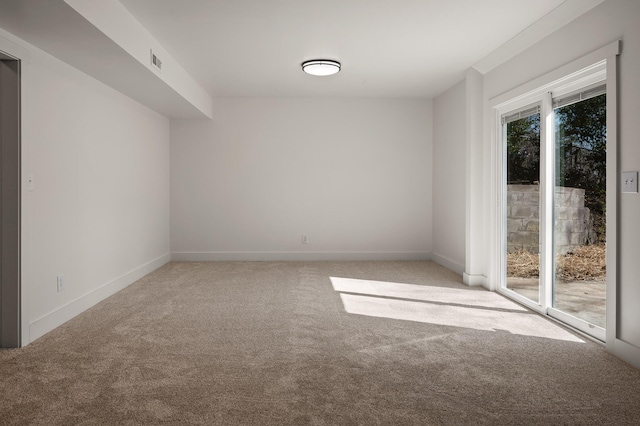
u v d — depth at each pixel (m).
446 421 2.12
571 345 3.17
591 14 3.22
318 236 6.97
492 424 2.10
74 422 2.11
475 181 5.12
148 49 4.00
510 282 4.66
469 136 5.13
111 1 3.20
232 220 6.94
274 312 4.05
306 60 4.91
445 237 6.41
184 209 6.91
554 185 3.88
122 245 5.07
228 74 5.49
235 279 5.53
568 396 2.38
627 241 2.88
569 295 3.68
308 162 6.96
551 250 3.93
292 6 3.47
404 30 3.98
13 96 3.12
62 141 3.76
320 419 2.14
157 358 2.93
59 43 3.28
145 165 5.83
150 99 5.36
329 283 5.30
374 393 2.42
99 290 4.43
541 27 3.75
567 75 3.47
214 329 3.55
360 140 6.96
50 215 3.57
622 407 2.26
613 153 2.96
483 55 4.71
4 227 3.12
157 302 4.41
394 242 6.96
